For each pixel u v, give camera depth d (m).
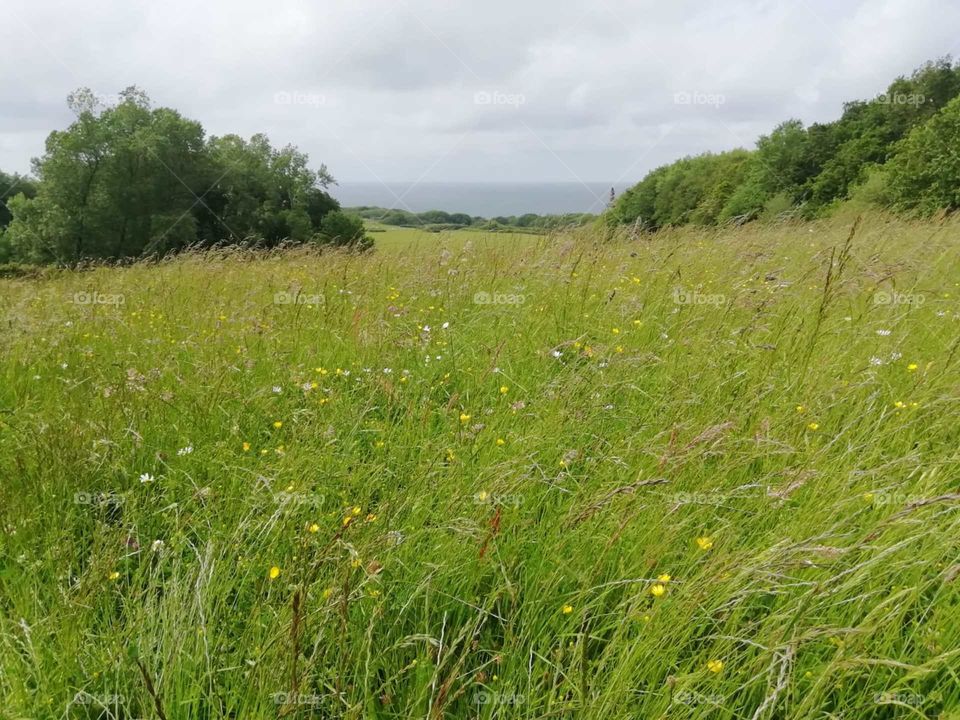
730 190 41.03
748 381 3.81
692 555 2.34
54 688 2.05
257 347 5.01
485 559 2.39
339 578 2.20
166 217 44.25
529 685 1.97
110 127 45.66
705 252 7.66
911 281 5.74
